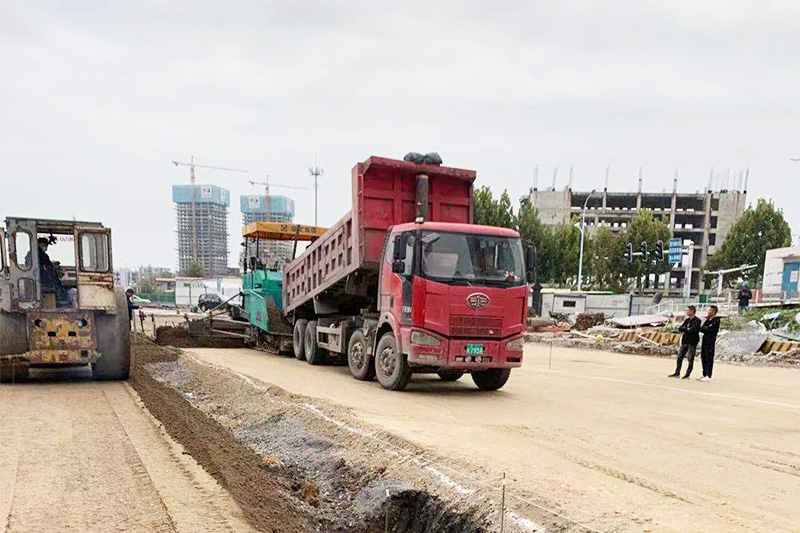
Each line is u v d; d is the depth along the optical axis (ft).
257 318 51.67
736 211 248.32
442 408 26.16
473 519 13.91
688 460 18.71
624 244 165.68
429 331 28.02
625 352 61.77
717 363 52.90
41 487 14.84
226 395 29.91
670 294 199.00
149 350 47.26
